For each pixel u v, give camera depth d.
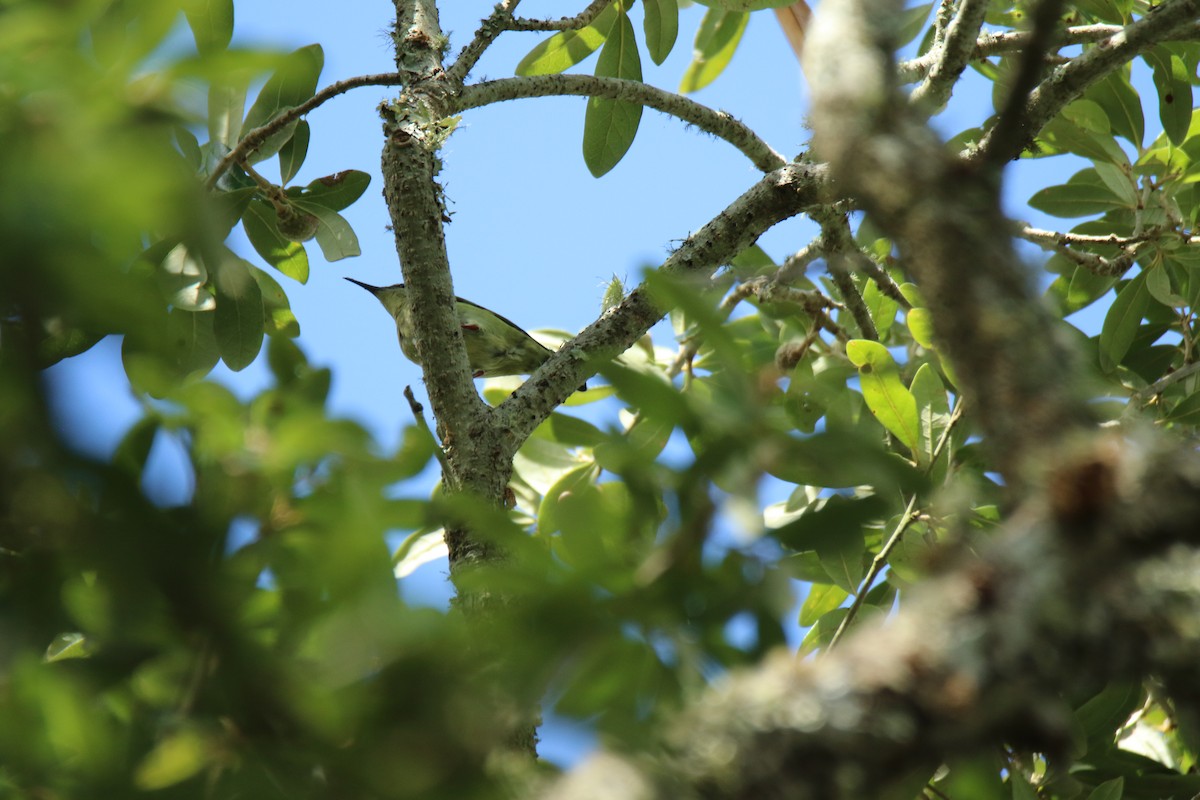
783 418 2.02
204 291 4.18
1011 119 2.07
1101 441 1.77
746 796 1.64
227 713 1.78
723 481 1.90
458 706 1.76
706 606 1.87
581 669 1.85
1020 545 1.74
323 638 1.77
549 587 1.78
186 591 1.74
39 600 1.75
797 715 1.68
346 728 1.75
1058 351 1.87
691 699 1.83
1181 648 1.65
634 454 1.94
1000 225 1.96
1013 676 1.65
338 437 1.89
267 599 1.86
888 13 2.13
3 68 1.44
